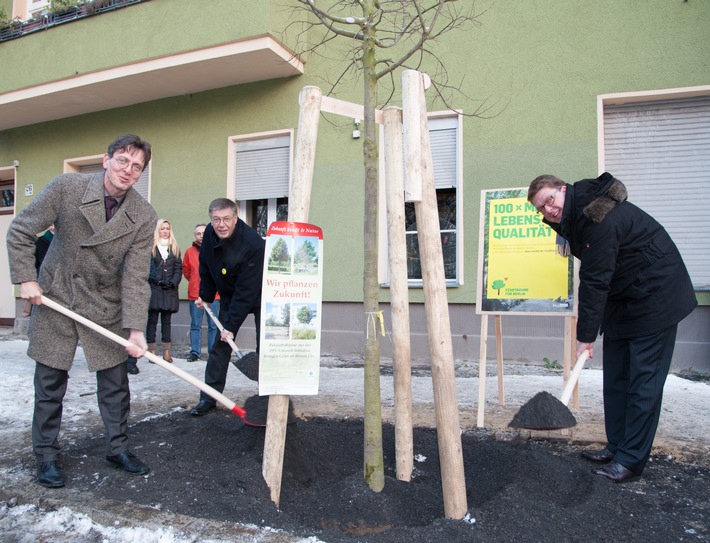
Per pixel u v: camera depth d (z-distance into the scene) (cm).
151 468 335
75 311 313
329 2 797
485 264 423
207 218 891
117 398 334
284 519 269
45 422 315
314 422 423
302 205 292
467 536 246
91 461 346
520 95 719
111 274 321
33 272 296
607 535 250
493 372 650
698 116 673
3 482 314
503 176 725
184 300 907
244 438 382
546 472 313
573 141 698
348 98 798
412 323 761
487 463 341
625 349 329
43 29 891
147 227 324
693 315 656
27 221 294
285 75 834
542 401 277
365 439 296
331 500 287
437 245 276
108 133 977
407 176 276
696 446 356
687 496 289
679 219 679
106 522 265
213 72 823
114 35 832
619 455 312
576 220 309
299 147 293
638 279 304
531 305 412
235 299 427
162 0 801
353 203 789
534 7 715
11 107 957
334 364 723
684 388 542
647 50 674
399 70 764
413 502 290
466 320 736
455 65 745
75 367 693
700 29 656
